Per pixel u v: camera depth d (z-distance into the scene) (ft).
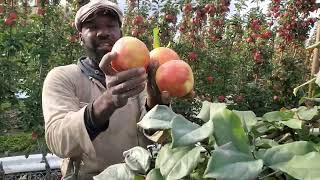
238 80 19.75
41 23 17.80
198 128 2.92
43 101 6.20
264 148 3.20
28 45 17.08
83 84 6.48
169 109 3.21
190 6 18.57
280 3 20.47
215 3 19.01
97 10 6.22
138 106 6.63
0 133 17.01
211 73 19.11
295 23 20.29
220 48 19.93
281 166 2.73
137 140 6.56
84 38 6.43
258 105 19.40
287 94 20.56
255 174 2.59
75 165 6.32
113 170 3.34
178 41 19.93
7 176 14.67
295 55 21.39
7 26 16.57
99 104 4.86
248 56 20.20
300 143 2.92
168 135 3.36
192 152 2.89
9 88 16.35
